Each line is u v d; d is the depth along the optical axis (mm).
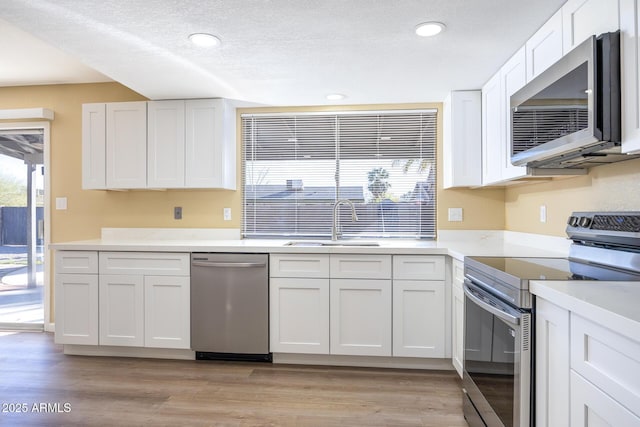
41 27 1844
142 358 2744
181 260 2641
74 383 2334
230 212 3277
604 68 1263
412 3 1645
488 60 2244
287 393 2197
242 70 2398
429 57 2205
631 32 1190
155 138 2977
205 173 2945
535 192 2494
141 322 2670
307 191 3254
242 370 2527
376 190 3203
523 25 1829
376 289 2523
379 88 2738
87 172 3025
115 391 2227
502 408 1439
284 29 1873
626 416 826
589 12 1431
